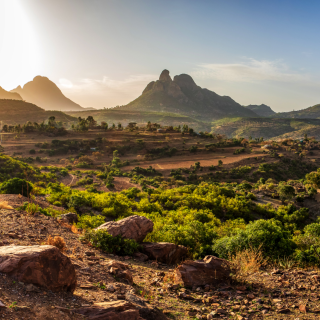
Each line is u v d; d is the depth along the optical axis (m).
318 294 5.82
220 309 5.08
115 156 125.81
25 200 18.36
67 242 8.54
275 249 9.80
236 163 111.88
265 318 4.76
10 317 2.83
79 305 3.79
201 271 6.71
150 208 28.22
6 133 158.62
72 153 130.88
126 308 3.97
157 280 6.85
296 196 52.44
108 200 25.78
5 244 6.27
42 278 3.81
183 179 93.12
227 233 15.07
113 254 9.23
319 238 12.06
